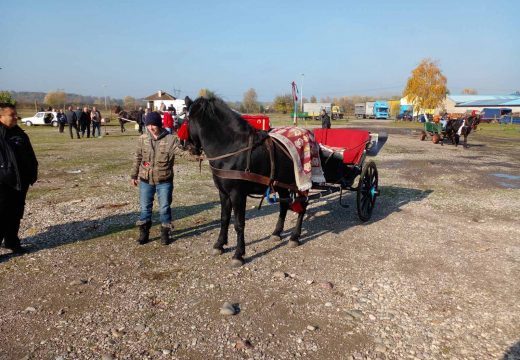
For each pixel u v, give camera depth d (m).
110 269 4.98
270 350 3.45
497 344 3.60
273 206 8.21
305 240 6.21
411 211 8.05
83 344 3.47
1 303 4.12
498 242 6.27
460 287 4.70
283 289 4.56
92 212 7.45
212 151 4.90
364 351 3.47
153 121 5.45
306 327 3.80
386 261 5.44
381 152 18.56
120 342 3.51
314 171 5.75
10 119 4.85
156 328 3.73
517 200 9.09
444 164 14.95
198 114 4.83
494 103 71.31
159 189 5.66
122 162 13.84
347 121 60.56
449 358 3.39
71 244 5.80
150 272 4.92
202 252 5.60
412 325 3.88
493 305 4.29
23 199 5.30
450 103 74.62
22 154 5.07
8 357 3.28
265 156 5.05
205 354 3.37
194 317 3.93
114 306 4.11
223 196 5.33
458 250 5.89
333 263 5.34
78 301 4.19
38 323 3.78
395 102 78.50
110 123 40.06
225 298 4.32
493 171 13.47
